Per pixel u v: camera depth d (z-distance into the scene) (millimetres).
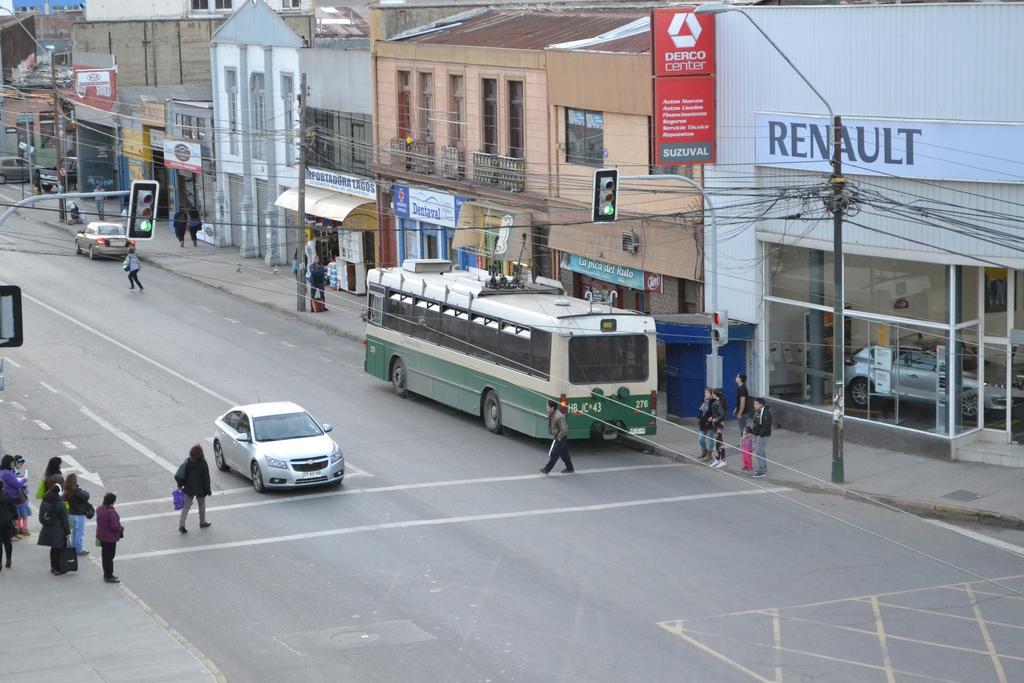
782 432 41562
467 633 24812
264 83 78688
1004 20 33969
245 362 53406
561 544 30406
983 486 33875
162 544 31391
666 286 46656
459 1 71625
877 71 37000
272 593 27656
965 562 28609
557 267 53938
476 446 40531
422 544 30703
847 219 37406
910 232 36688
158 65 102938
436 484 36125
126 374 51062
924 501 32750
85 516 30609
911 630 24406
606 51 48875
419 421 44031
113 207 100875
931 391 37062
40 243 85875
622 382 39156
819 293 40344
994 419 36844
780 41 39750
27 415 44938
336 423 43625
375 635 24875
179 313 63969
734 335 42406
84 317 62344
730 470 37312
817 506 33469
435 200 62281
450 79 60781
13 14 159875
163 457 39844
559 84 51406
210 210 88750
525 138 54688
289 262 78500
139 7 108062
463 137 60219
